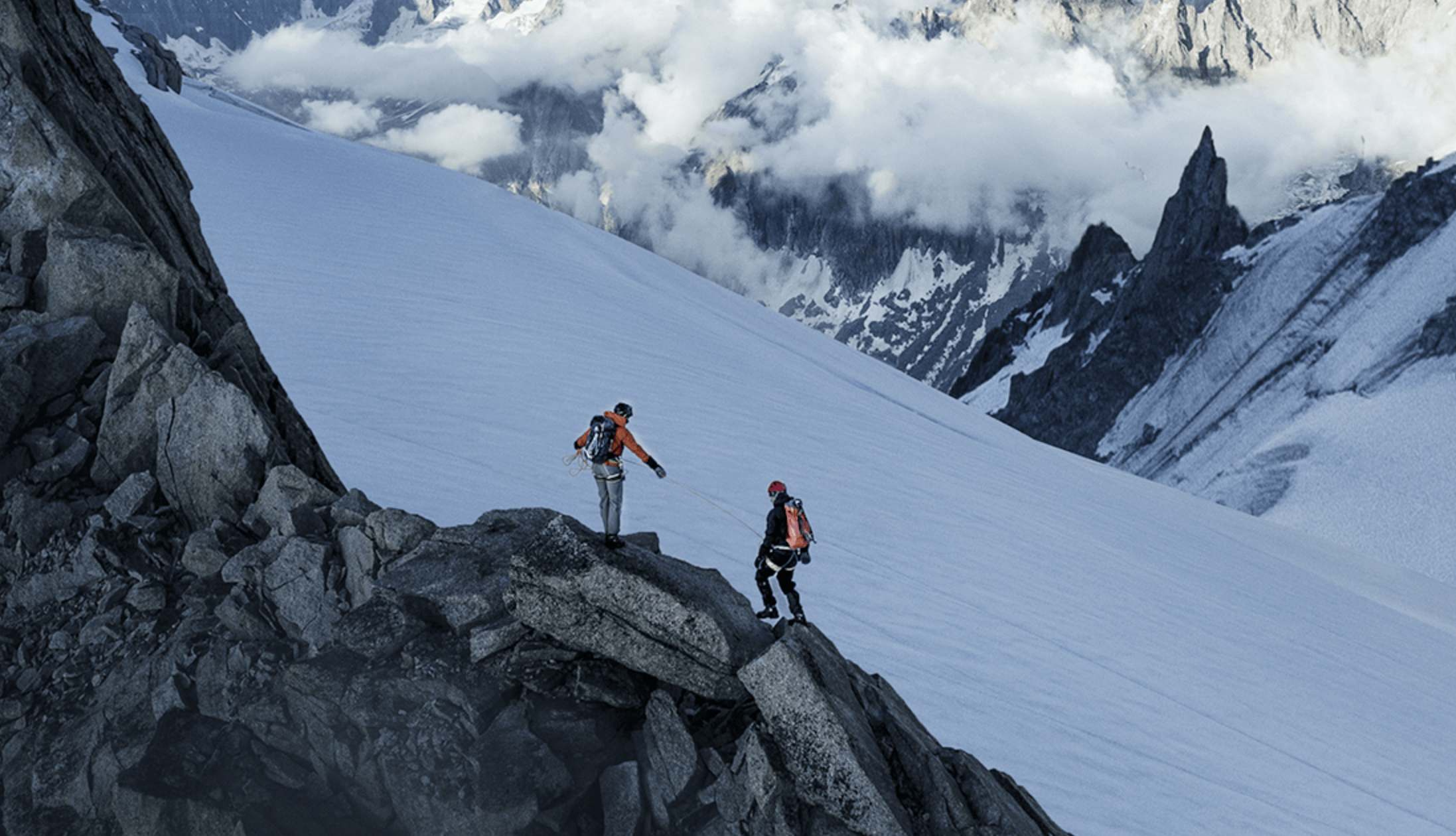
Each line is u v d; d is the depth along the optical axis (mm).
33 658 7633
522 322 28359
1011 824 6762
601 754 6574
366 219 39250
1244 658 18844
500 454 17750
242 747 6695
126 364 8734
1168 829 11438
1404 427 133500
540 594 6891
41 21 10758
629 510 16891
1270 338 170875
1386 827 13336
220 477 8484
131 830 6336
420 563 7617
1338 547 44656
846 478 22719
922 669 13750
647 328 33094
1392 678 21016
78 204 9500
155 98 57656
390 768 6309
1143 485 47094
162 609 7840
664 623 6863
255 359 10102
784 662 6531
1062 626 17297
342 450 16141
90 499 8547
